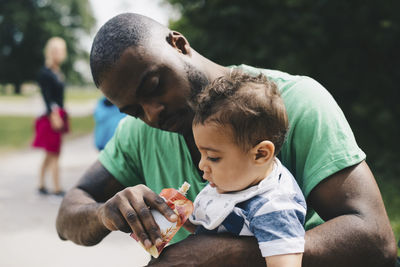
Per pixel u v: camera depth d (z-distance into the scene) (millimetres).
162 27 1538
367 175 1374
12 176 7914
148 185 1738
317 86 1528
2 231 4738
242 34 6621
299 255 1211
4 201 6055
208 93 1337
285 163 1470
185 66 1467
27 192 6613
